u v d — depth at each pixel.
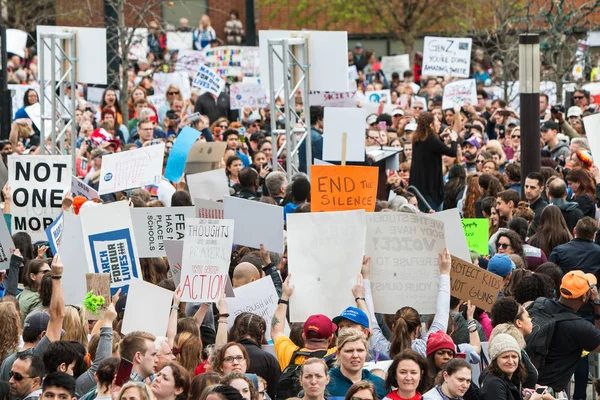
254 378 20.30
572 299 24.94
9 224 33.41
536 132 38.25
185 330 22.78
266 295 24.77
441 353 21.12
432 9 84.12
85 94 64.06
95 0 80.56
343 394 20.55
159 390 19.75
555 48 62.66
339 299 24.38
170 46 78.56
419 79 79.88
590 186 34.84
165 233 28.42
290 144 41.03
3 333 22.70
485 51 73.25
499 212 33.84
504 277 26.84
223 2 93.25
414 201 37.66
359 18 86.50
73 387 19.52
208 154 40.22
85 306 23.23
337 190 28.09
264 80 43.53
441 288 23.97
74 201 32.16
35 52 73.75
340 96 49.97
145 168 34.62
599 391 22.94
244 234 27.61
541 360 24.81
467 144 46.97
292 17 90.50
